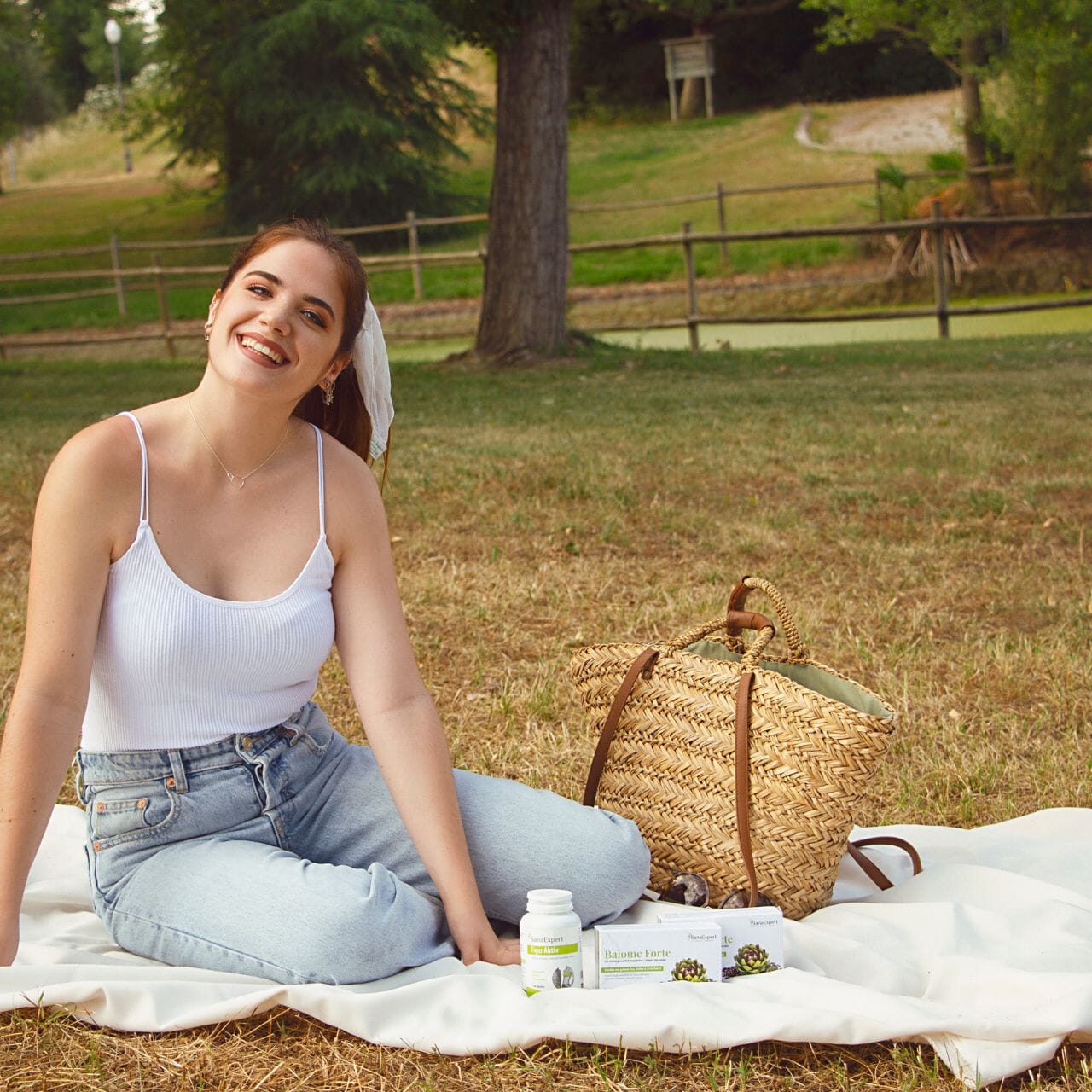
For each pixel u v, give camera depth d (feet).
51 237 100.58
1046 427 26.94
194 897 7.67
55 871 9.38
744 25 119.34
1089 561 17.58
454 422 30.68
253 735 8.05
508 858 8.23
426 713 8.30
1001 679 13.29
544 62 41.52
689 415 30.53
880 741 8.24
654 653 9.03
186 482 7.85
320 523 8.15
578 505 21.09
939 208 48.85
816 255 67.77
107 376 47.55
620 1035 6.79
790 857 8.42
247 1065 6.81
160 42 96.22
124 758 7.84
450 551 18.40
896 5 64.64
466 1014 7.07
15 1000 7.04
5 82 92.63
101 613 7.70
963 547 18.38
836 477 22.86
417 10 88.94
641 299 65.57
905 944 7.97
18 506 21.52
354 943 7.43
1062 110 63.93
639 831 8.87
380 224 93.15
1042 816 10.14
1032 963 7.66
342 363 8.45
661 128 110.63
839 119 102.27
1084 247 65.00
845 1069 6.81
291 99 89.10
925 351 42.63
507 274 42.63
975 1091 6.58
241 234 92.89
